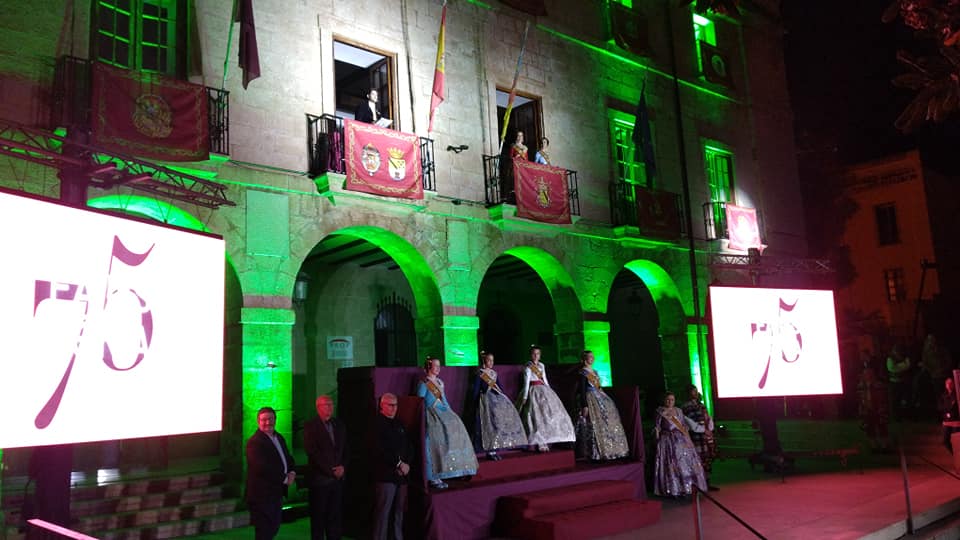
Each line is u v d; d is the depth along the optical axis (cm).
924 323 2042
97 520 830
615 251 1533
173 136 930
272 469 680
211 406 754
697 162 1750
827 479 1100
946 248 2375
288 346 1043
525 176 1335
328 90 1151
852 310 2488
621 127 1639
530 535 754
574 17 1565
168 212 983
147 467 1096
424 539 736
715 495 1000
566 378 1009
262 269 1034
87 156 695
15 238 596
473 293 1284
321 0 1167
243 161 1040
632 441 977
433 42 1310
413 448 759
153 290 706
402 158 1166
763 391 1204
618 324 2167
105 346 655
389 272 1602
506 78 1416
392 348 1584
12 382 582
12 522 788
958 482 1007
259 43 1089
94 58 933
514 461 859
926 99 933
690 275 1666
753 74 1961
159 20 1027
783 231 1928
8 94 859
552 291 1504
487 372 880
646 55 1673
